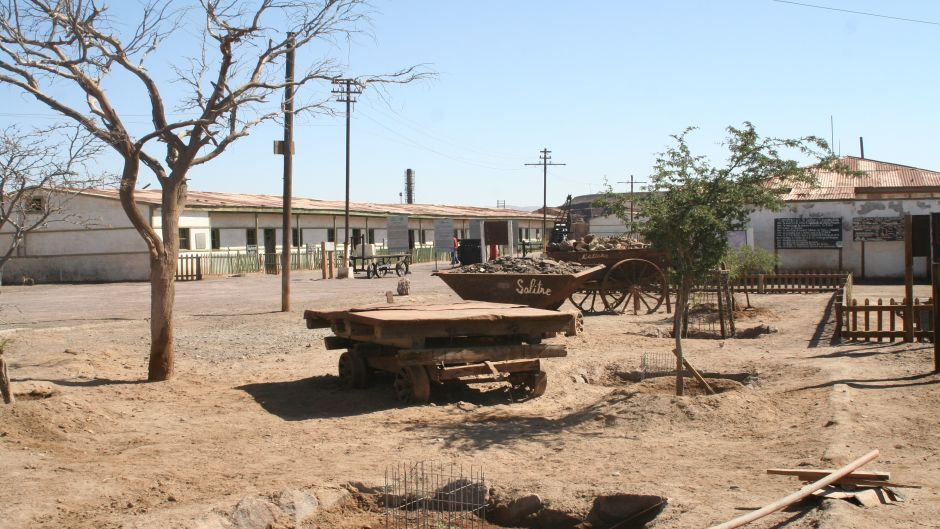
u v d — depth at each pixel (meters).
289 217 21.45
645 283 20.58
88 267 37.47
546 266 17.66
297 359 13.74
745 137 9.03
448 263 54.16
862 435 7.39
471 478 6.71
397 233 39.41
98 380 11.43
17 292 30.00
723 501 5.73
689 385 10.19
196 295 27.22
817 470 6.02
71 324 18.19
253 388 11.28
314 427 9.06
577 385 11.88
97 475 6.91
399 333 9.95
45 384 9.98
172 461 7.51
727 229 9.15
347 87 39.34
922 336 13.21
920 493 5.50
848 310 14.02
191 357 13.88
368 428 9.00
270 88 11.82
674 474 6.63
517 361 10.89
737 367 12.09
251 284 32.94
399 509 6.48
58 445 7.92
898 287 26.48
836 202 29.98
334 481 6.80
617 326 17.95
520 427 8.89
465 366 10.43
